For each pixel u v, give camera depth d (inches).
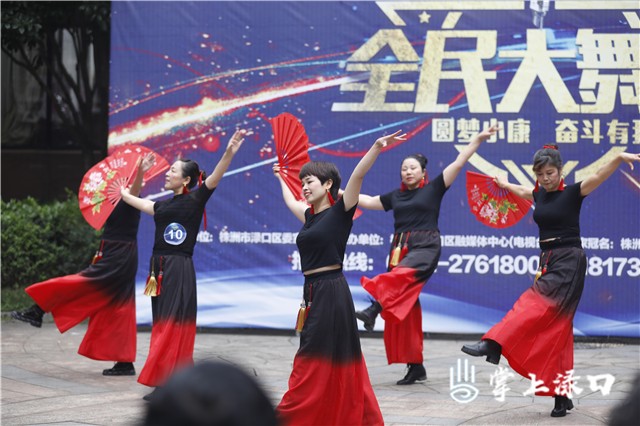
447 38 296.5
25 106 448.8
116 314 229.3
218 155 303.9
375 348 284.4
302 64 300.8
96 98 438.6
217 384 43.0
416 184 227.3
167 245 203.8
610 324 291.1
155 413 42.8
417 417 181.5
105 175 235.3
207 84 304.0
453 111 296.4
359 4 298.8
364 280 210.5
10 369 237.8
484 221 226.7
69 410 185.3
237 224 303.4
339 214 152.6
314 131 300.8
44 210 371.6
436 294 296.7
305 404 147.8
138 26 305.0
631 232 290.7
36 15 363.9
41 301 226.5
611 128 291.4
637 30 290.0
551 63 293.0
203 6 303.4
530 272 293.1
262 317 302.2
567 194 186.9
